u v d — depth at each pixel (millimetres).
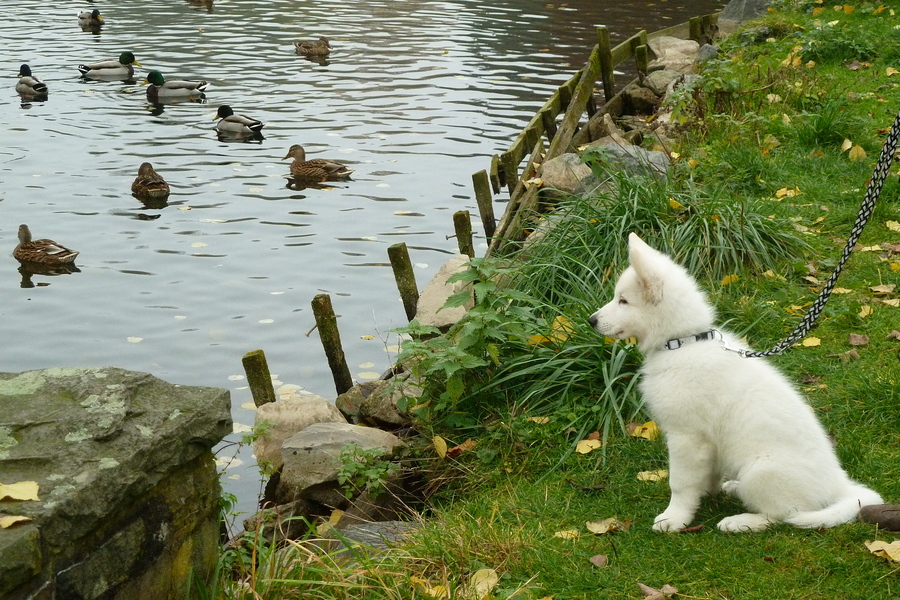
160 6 23625
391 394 5836
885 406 4703
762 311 5895
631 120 11641
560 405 5129
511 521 4230
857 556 3555
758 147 8906
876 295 6102
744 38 13109
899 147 8594
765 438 3729
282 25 21203
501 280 6699
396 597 3492
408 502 4980
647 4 21781
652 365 4039
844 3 13914
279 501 5145
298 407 5828
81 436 2746
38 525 2414
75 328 8172
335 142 13227
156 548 2891
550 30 19438
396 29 20281
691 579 3574
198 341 7879
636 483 4426
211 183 11906
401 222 10383
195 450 3000
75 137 13836
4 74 17234
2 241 10141
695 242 6684
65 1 24297
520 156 10172
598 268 6480
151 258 9633
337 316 8227
